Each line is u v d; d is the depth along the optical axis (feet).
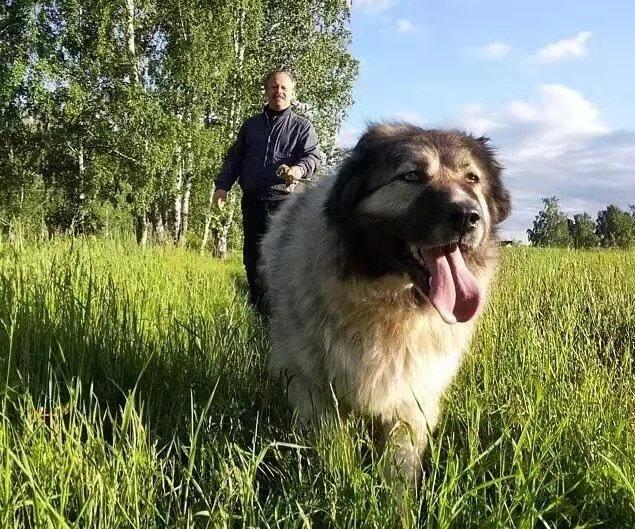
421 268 6.23
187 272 13.56
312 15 47.44
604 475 5.45
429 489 5.13
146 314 9.18
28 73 41.06
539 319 10.58
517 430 6.50
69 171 46.42
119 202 40.75
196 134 41.81
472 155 6.91
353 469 5.08
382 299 6.31
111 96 42.47
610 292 13.55
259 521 4.56
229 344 8.27
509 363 8.14
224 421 6.56
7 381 5.47
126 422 5.14
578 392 6.79
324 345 6.46
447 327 6.57
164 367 7.21
